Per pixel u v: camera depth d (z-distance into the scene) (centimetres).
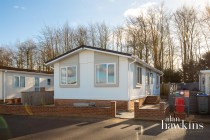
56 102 1933
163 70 3981
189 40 4278
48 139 922
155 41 4272
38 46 5100
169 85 3016
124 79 1698
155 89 2755
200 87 2681
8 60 5194
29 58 5122
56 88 1945
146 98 2238
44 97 2217
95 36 4788
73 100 1867
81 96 1839
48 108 1536
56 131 1057
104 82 1758
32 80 2794
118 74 1717
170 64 4394
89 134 991
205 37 4084
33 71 2872
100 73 1777
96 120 1327
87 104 1717
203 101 1448
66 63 1912
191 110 1516
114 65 1730
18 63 5188
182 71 4044
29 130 1087
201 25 4091
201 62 3972
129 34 4431
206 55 3972
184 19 4291
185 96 1455
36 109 1570
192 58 4241
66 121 1311
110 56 1745
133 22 4409
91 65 1811
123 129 1084
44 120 1356
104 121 1293
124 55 1672
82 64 1847
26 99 2117
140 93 2038
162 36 4325
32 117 1477
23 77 2664
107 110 1411
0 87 2364
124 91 1695
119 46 4647
